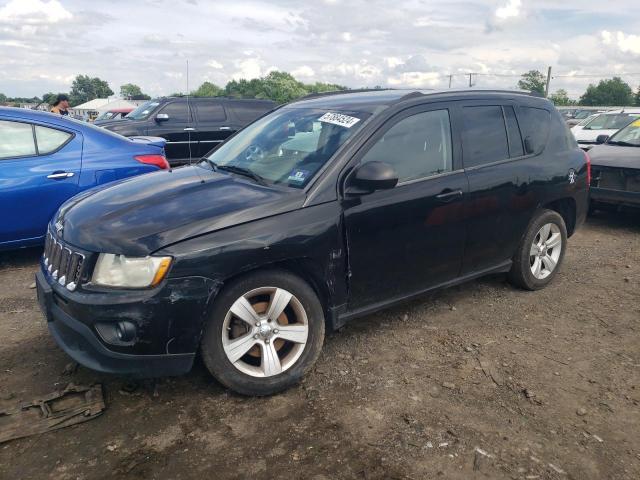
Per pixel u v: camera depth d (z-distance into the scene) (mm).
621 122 14133
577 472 2541
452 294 4750
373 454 2643
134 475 2488
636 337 3975
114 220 3010
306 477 2484
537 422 2920
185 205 3121
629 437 2807
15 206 5070
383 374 3398
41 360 3518
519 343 3857
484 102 4277
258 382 3070
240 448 2682
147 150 5949
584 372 3463
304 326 3205
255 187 3385
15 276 5137
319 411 2996
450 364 3537
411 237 3654
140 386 3209
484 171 4086
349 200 3338
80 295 2771
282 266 3170
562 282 5121
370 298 3584
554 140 4797
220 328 2949
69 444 2691
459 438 2768
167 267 2740
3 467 2523
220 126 12383
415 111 3791
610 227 7449
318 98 4449
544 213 4703
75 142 5496
